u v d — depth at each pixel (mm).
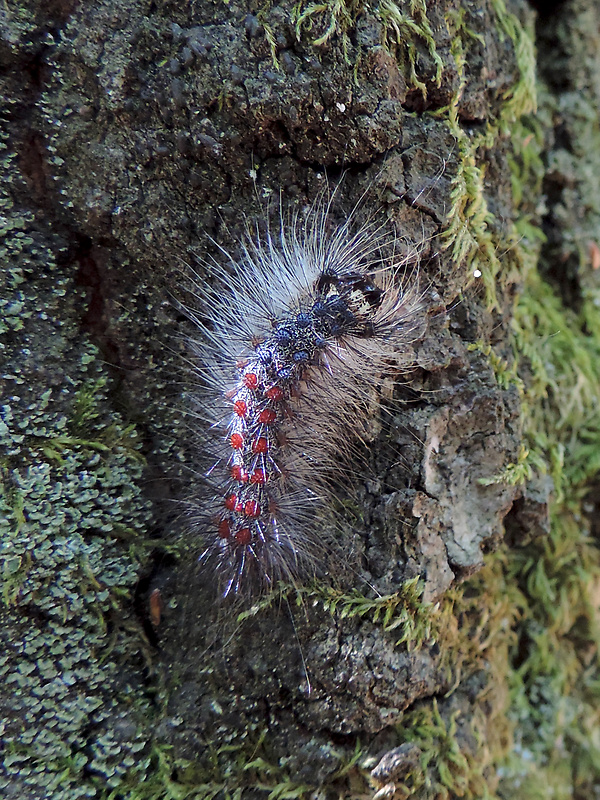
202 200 146
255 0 136
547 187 180
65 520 144
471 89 150
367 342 146
